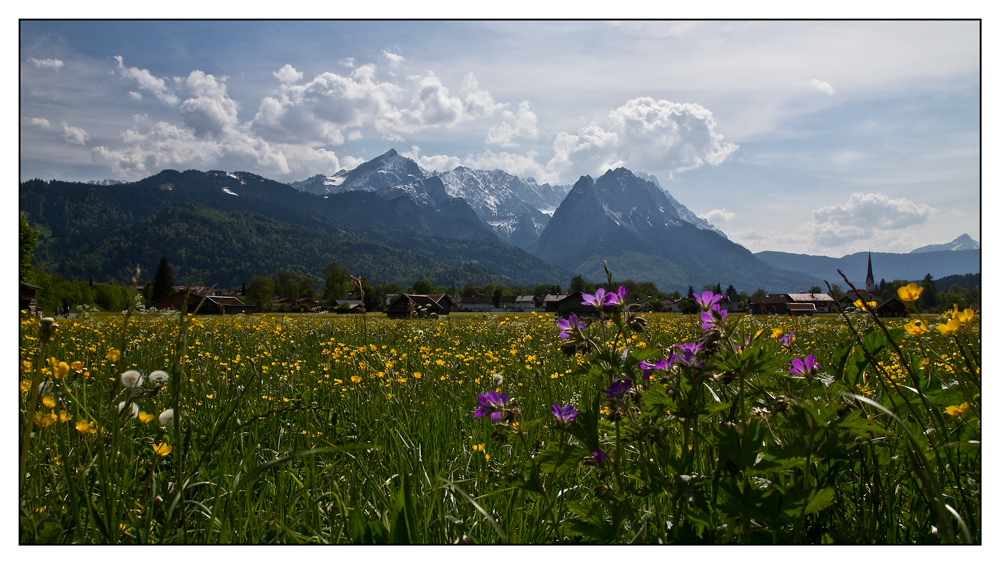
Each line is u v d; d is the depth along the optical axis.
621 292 2.17
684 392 2.15
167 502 2.31
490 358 7.15
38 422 2.21
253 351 8.10
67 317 14.68
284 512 2.55
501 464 3.16
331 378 5.53
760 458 1.98
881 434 2.13
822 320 8.07
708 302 2.11
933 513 2.16
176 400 2.18
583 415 2.16
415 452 3.09
